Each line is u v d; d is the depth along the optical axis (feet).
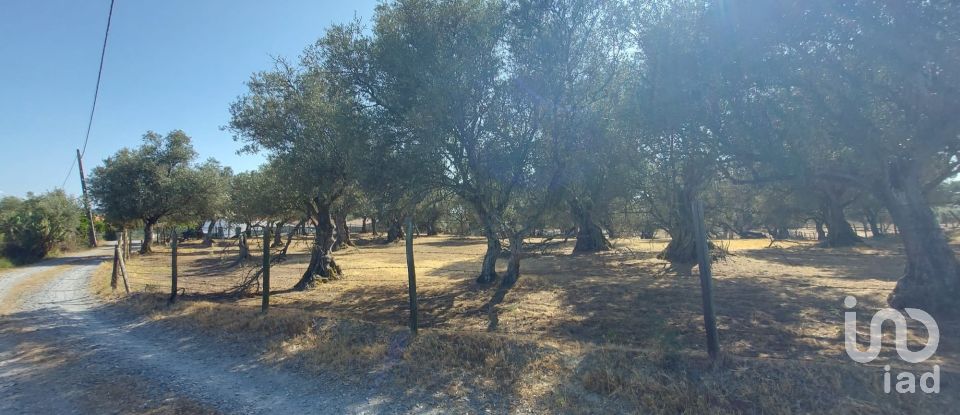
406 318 31.78
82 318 33.19
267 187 59.82
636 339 24.41
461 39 36.09
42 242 99.60
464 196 42.91
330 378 18.58
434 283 50.75
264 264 31.17
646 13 35.60
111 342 25.89
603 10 37.68
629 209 76.54
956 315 27.66
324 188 46.50
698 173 51.70
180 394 17.47
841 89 28.37
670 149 40.40
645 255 82.33
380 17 40.04
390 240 167.43
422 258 94.99
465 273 62.59
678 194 64.34
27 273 70.54
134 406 16.40
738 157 32.37
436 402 15.84
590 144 39.09
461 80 34.99
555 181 40.34
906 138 28.68
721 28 29.12
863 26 25.53
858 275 49.90
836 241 100.27
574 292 40.81
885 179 30.01
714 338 16.75
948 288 28.63
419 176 37.47
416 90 35.17
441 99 33.73
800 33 27.14
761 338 23.98
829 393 14.29
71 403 16.88
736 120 30.37
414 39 36.40
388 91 37.50
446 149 37.86
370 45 39.22
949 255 29.40
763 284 43.73
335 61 40.93
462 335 21.77
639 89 35.70
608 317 29.99
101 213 118.62
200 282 56.24
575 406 14.94
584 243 91.25
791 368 15.60
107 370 20.66
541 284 45.78
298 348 22.62
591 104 40.40
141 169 115.14
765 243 125.29
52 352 23.89
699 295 37.83
